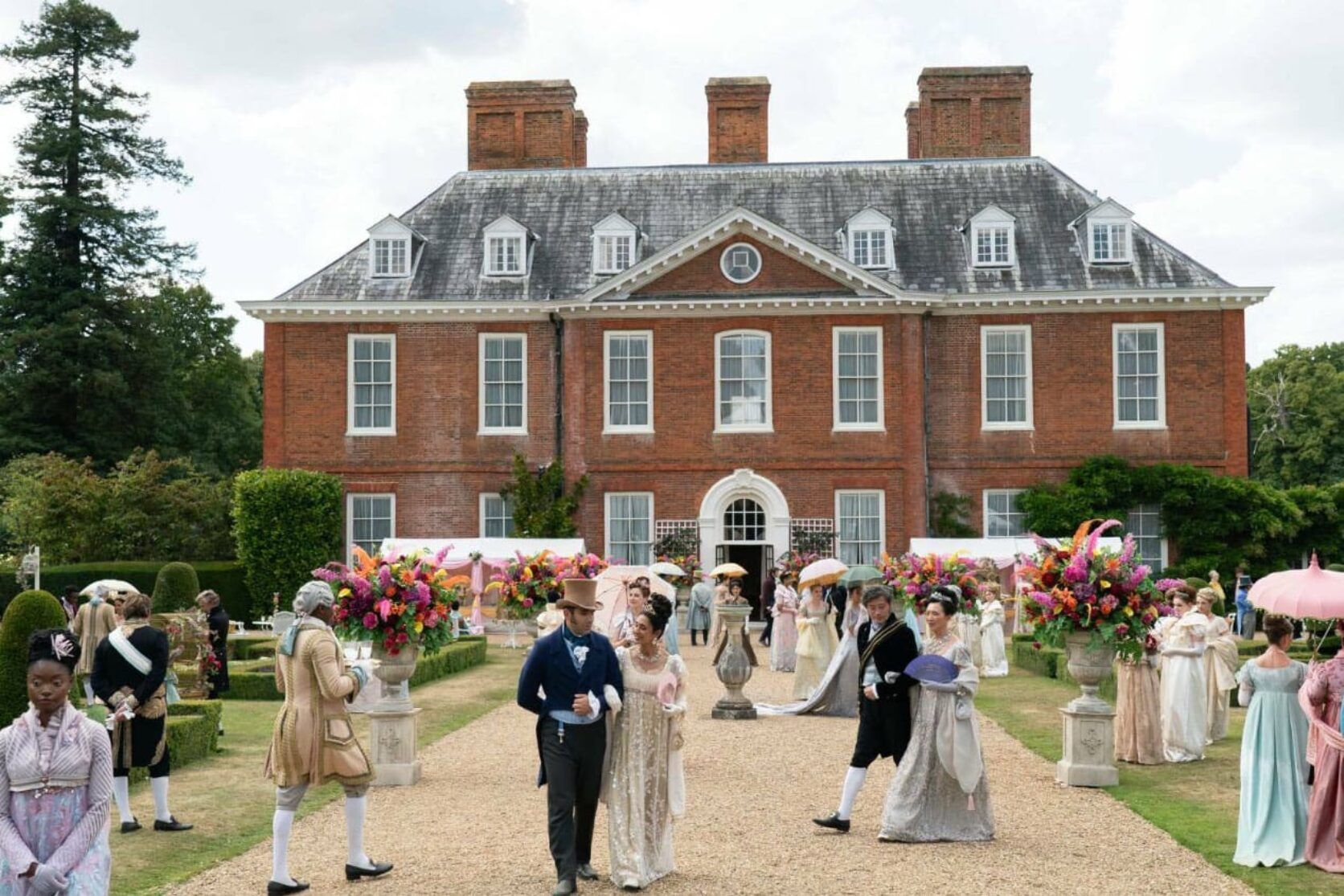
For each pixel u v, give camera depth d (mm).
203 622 21219
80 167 52844
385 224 38594
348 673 9930
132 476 43375
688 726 18141
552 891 9297
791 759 15133
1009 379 37156
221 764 15133
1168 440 36688
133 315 52438
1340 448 66000
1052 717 19016
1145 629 13570
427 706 20391
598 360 37500
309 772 9586
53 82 52562
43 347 49875
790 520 36906
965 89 41719
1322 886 9602
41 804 7094
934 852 10555
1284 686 10562
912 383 36812
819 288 36969
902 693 11188
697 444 37219
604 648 9695
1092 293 36438
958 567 23172
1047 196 39531
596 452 37406
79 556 42375
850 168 40844
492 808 12414
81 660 19938
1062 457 36844
